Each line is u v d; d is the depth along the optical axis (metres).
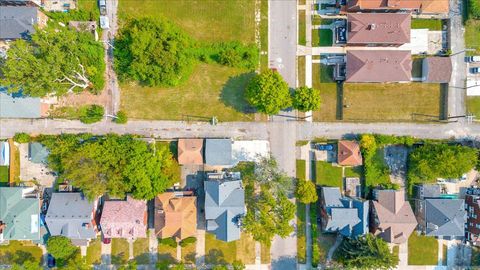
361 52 51.62
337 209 51.22
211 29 53.69
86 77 51.97
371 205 52.91
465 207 54.62
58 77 48.06
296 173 54.66
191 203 51.84
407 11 52.91
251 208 54.41
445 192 54.62
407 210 52.38
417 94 54.59
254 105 52.50
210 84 54.06
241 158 54.41
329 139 54.56
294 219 54.69
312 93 50.88
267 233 50.03
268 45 54.03
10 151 52.97
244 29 53.81
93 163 49.09
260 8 53.81
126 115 53.72
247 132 54.41
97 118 53.22
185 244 53.53
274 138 54.47
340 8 52.53
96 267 54.06
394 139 53.47
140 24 50.88
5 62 45.75
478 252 54.94
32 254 54.03
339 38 52.31
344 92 54.16
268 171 52.19
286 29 53.91
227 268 54.06
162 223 51.56
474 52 54.19
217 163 52.53
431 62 52.59
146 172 50.19
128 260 54.31
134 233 51.72
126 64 52.66
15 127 53.50
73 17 52.75
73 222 50.69
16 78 45.81
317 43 54.03
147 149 51.88
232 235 51.72
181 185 54.28
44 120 53.62
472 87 54.25
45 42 46.44
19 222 50.44
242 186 53.12
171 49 49.91
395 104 54.47
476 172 54.78
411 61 52.38
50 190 54.09
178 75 52.16
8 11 49.97
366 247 49.25
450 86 54.25
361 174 54.66
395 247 54.75
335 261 54.38
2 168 53.59
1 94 50.69
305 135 54.50
